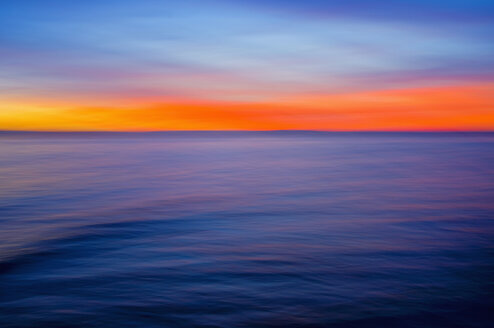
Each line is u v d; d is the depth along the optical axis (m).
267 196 14.64
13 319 4.83
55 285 5.96
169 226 9.95
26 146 65.06
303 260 7.16
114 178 20.05
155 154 42.41
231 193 15.35
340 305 5.22
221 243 8.35
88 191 15.70
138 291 5.73
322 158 35.75
